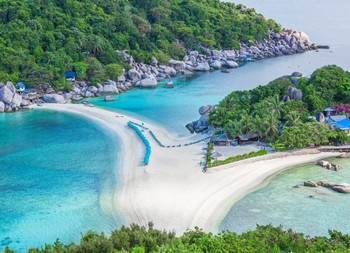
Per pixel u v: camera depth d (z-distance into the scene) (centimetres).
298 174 9319
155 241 5753
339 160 10050
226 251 5356
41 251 5847
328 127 11044
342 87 12775
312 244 5841
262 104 11712
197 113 14125
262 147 10738
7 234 7406
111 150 10894
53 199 8494
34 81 15750
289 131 10469
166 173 9406
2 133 12319
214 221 7594
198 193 8550
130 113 14162
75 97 15838
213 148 10600
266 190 8625
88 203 8306
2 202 8425
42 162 10244
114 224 7600
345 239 5997
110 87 16525
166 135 12006
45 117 13762
